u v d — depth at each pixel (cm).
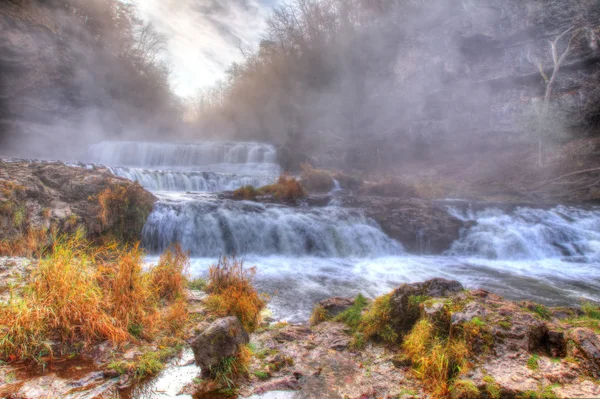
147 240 878
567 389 209
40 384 272
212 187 1697
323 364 315
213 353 295
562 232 1050
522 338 260
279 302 538
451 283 367
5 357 303
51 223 700
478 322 273
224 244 933
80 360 309
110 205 829
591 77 2083
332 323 409
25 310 330
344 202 1192
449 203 1216
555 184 1648
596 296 618
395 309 355
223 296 459
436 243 1015
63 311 339
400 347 328
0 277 421
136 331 359
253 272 627
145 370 299
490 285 687
